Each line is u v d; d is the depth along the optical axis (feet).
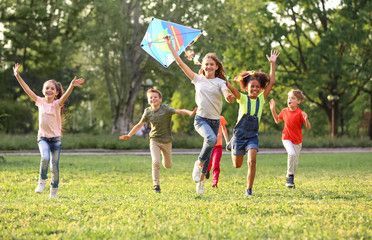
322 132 263.49
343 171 73.82
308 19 218.38
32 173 65.10
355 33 200.44
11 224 27.78
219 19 180.96
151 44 43.78
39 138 40.63
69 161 92.89
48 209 32.40
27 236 25.07
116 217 30.07
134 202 36.22
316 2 211.41
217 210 32.65
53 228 26.91
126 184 53.52
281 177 63.21
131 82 182.60
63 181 55.98
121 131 184.03
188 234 25.64
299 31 214.69
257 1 202.49
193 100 238.48
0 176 60.39
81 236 25.12
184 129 249.55
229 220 29.40
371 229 27.37
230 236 25.27
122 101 184.44
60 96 41.60
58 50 176.14
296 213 32.12
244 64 215.92
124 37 175.52
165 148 46.09
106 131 222.69
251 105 42.01
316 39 232.53
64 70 232.12
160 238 24.79
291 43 216.33
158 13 178.50
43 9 173.88
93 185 51.93
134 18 180.14
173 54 41.70
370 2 203.41
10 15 180.04
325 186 51.78
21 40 177.17
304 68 216.54
